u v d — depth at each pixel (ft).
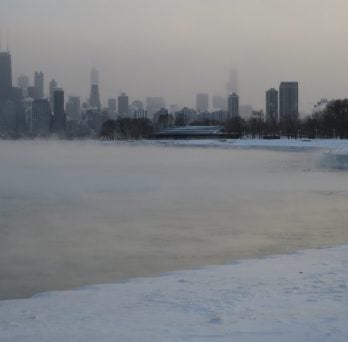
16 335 42.16
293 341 38.65
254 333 40.96
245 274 66.90
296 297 53.72
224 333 41.19
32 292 68.03
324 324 43.14
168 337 40.45
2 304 55.16
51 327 44.88
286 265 72.23
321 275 64.13
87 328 44.24
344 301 51.62
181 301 53.83
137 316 48.32
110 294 59.00
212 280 64.13
